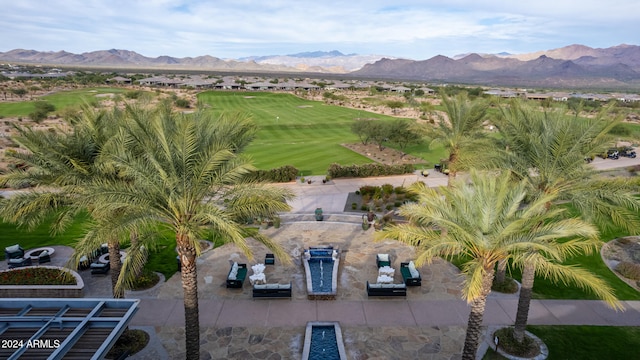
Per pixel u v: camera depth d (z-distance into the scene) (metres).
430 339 16.39
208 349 15.64
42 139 15.65
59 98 102.94
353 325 17.25
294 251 24.31
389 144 59.12
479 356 15.43
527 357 15.30
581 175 15.71
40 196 14.48
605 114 15.84
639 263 23.34
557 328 17.14
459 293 19.86
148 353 15.41
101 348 10.08
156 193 12.77
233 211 13.41
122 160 12.52
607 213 15.04
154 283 20.36
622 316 18.08
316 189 36.53
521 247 11.72
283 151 52.78
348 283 20.73
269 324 17.27
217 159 12.52
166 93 121.25
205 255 23.64
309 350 15.45
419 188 15.24
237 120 16.44
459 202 13.21
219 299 19.11
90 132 16.27
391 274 20.69
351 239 26.22
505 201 13.01
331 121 80.50
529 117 17.22
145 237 13.38
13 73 182.88
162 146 13.16
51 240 25.64
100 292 19.61
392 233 13.35
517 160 16.56
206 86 156.38
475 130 24.86
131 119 16.69
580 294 19.89
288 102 117.75
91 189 12.42
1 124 65.56
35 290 18.50
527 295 15.31
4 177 15.05
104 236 11.70
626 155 53.09
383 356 15.35
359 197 34.50
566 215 27.06
